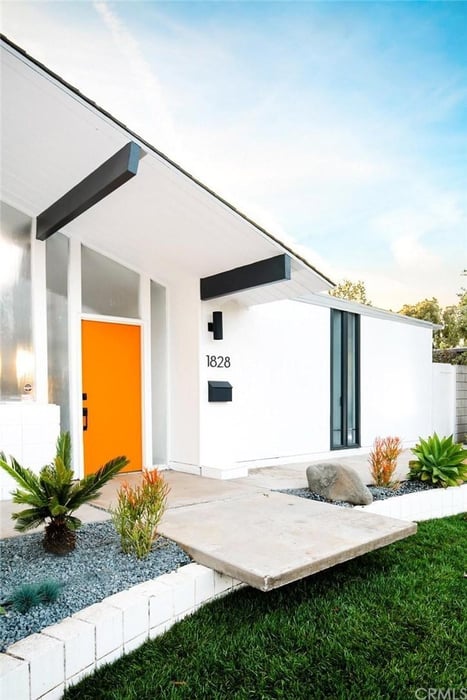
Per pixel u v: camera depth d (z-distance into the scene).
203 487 5.63
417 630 2.90
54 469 3.50
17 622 2.41
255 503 4.75
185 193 4.92
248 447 7.44
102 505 4.79
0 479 5.11
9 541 3.68
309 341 8.52
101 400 6.49
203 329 6.75
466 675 2.47
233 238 5.49
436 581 3.63
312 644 2.71
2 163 5.01
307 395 8.42
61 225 5.46
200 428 6.62
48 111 4.09
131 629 2.59
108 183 4.52
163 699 2.24
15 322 5.74
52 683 2.19
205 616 2.95
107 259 6.66
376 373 9.81
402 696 2.31
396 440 6.30
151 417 7.07
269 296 6.86
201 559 3.26
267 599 3.25
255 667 2.49
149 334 7.04
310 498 5.23
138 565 3.19
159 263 6.62
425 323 10.87
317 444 8.54
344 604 3.21
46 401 5.91
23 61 3.60
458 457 6.14
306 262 5.70
